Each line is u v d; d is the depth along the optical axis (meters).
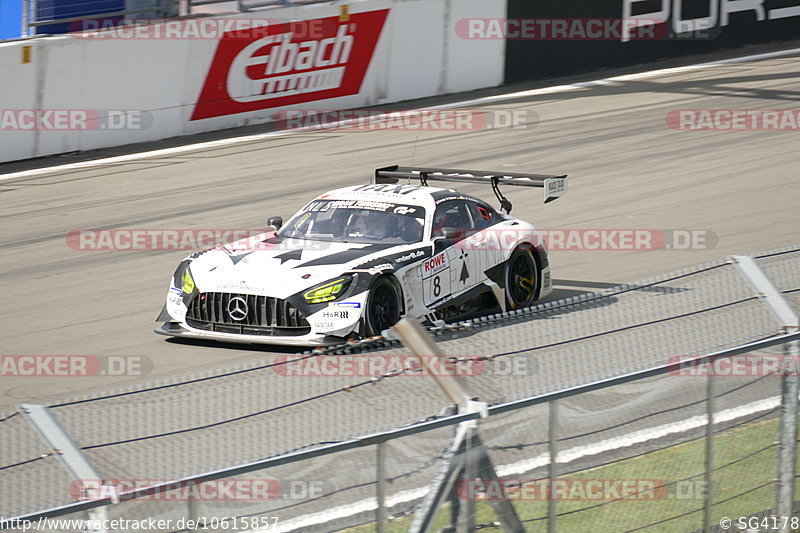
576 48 79.75
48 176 54.41
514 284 34.97
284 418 16.59
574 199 50.56
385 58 70.19
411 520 14.41
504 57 76.19
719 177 54.44
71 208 49.00
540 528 15.55
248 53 64.25
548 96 73.75
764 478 17.88
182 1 63.41
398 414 16.83
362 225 32.97
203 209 48.66
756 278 19.00
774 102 71.50
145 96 60.78
